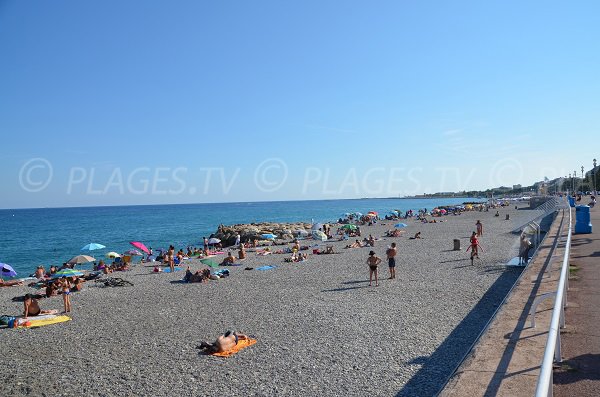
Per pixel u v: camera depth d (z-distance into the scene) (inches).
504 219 2625.5
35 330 621.0
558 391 192.9
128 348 512.1
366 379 381.4
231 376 405.1
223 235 2470.5
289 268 1135.6
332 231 2527.1
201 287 924.6
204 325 600.1
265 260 1343.5
